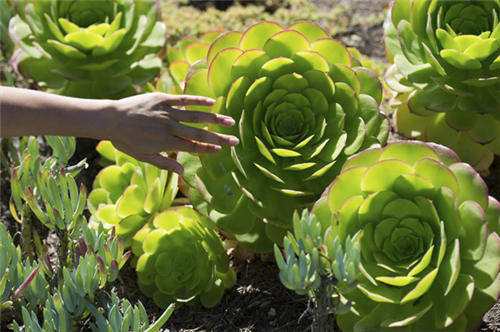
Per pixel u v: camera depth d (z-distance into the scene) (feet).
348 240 4.26
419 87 5.47
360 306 4.66
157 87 5.85
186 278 5.04
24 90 4.60
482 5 5.45
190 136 4.75
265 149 4.86
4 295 4.71
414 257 4.61
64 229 4.87
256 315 5.15
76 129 4.65
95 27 5.79
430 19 5.32
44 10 5.84
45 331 4.55
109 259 4.68
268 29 5.04
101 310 4.84
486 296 4.61
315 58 4.99
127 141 4.73
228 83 5.03
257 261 5.44
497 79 5.27
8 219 5.75
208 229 5.07
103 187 5.38
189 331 5.08
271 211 4.97
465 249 4.57
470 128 5.53
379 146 5.01
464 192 4.62
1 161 5.97
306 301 5.19
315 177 4.93
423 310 4.53
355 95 5.01
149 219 5.25
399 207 4.62
